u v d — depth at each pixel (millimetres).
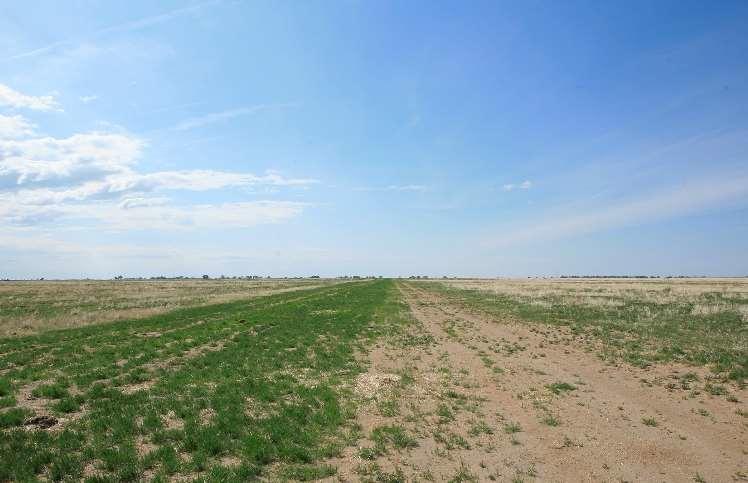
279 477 7441
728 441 9102
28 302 46812
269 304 44156
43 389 12164
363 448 8734
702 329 22812
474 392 13016
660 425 10094
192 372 14828
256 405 11297
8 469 7367
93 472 7430
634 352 18203
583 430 9828
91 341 21219
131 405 11008
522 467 7988
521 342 21766
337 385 13531
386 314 35125
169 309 39156
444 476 7617
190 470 7547
